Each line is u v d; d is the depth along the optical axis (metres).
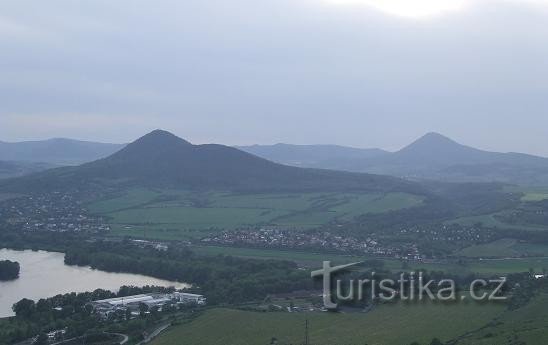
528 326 179.50
